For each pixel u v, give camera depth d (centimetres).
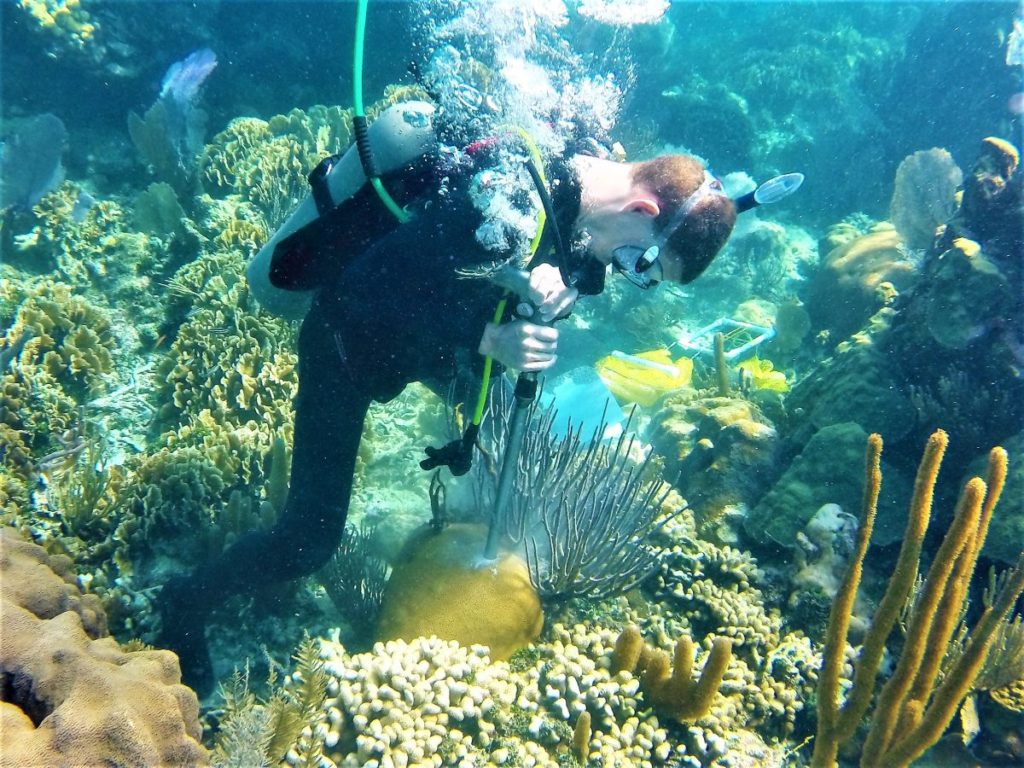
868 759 222
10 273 587
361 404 267
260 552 289
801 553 350
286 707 202
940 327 398
